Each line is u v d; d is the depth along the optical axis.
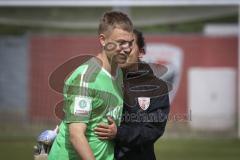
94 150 13.60
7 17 62.75
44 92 57.75
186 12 60.66
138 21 61.22
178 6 58.78
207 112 57.03
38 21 62.94
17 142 49.97
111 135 13.77
